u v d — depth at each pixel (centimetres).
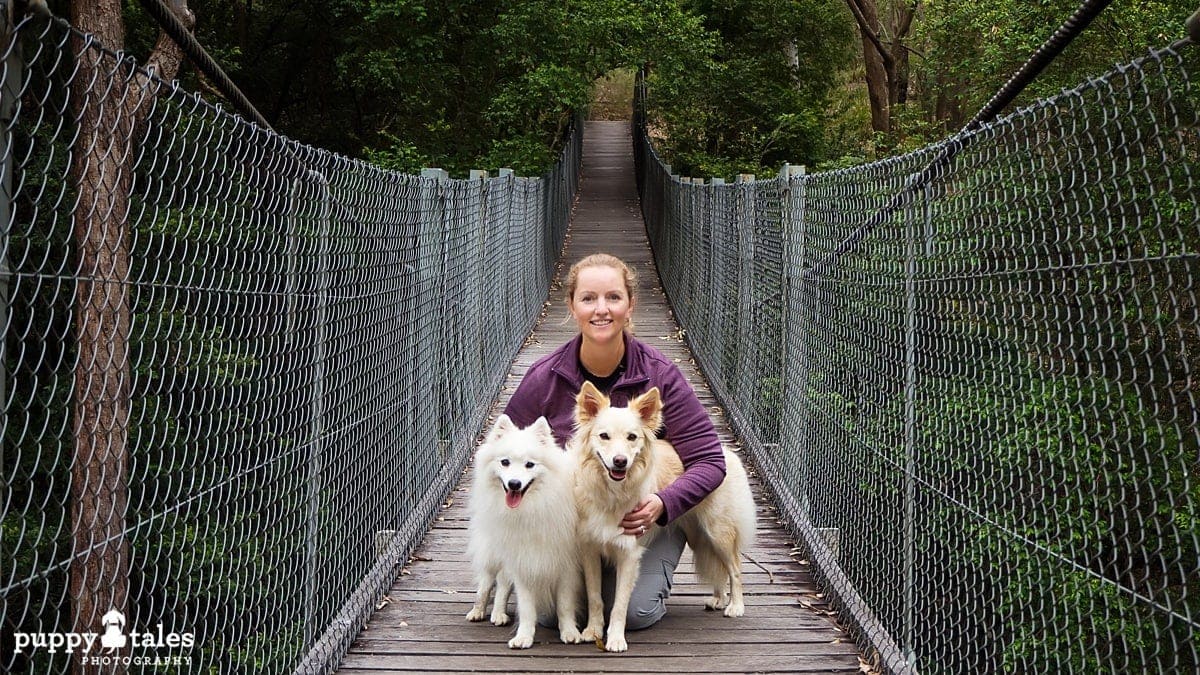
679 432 401
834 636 402
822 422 510
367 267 428
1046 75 1017
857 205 439
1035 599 345
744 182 784
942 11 1417
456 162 1727
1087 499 320
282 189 335
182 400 264
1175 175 273
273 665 325
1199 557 203
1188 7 891
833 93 2875
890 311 392
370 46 1706
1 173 174
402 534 493
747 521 423
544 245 1562
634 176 3039
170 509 255
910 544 358
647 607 402
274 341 319
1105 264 227
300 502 348
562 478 367
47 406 196
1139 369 296
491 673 362
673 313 1429
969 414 346
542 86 1647
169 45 875
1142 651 223
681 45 1870
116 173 222
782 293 612
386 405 469
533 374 424
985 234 344
